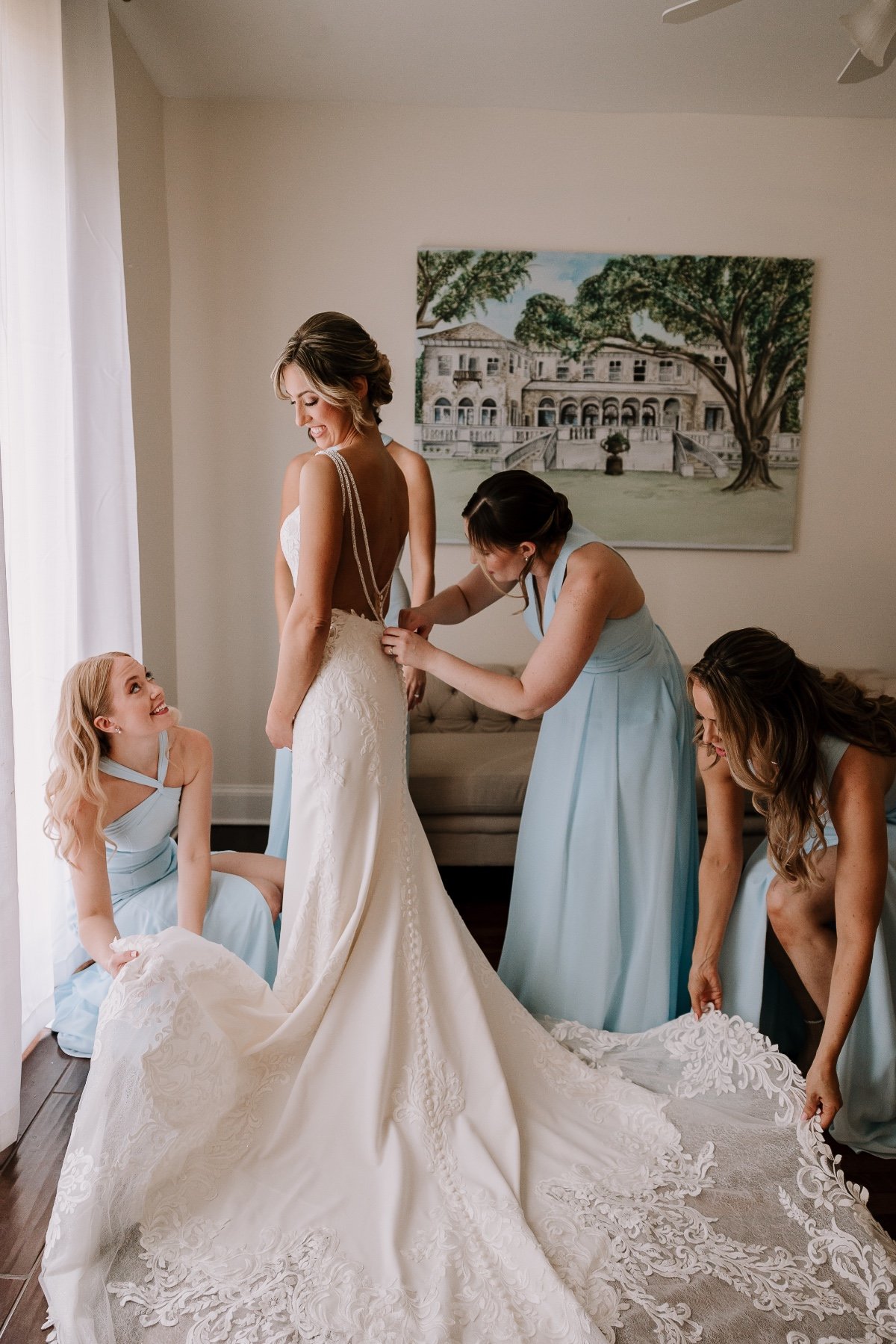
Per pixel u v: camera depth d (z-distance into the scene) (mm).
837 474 4277
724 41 3430
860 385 4223
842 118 4066
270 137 3975
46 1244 1430
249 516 4160
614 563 1927
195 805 2215
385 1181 1592
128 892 2256
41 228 2391
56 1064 2191
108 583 2840
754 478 4230
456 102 3977
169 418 4066
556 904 2107
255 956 2232
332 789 1773
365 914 1813
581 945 2088
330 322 1826
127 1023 1545
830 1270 1468
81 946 2488
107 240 2814
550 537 1959
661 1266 1459
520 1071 1892
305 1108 1696
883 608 4371
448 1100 1747
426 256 4051
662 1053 1966
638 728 2037
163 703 2109
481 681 1880
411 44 3477
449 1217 1539
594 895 2066
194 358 4070
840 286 4164
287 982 1814
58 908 2496
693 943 2182
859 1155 1893
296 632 1760
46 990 2377
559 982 2119
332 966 1752
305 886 1806
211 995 1710
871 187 4113
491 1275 1420
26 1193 1730
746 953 1960
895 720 1756
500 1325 1334
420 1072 1745
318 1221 1521
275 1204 1554
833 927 1890
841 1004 1675
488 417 4160
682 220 4105
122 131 3414
